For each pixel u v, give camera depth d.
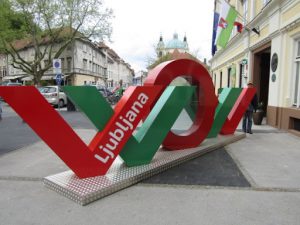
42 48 43.00
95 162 4.52
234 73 18.92
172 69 6.03
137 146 5.09
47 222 3.42
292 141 8.11
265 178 4.93
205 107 6.73
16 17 27.98
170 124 5.61
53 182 4.33
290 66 9.93
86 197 3.88
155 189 4.42
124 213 3.64
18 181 4.77
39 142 7.95
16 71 52.53
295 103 9.88
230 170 5.38
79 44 46.34
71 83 45.53
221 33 13.75
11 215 3.59
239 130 10.06
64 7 28.84
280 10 10.59
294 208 3.79
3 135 9.08
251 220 3.47
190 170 5.36
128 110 4.80
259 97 14.28
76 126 11.17
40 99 3.86
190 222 3.42
